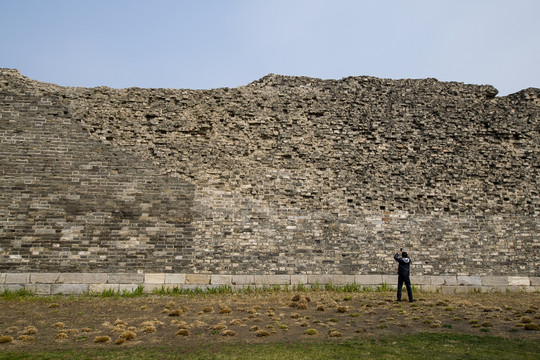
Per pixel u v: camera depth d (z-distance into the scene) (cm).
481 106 2414
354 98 2370
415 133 2334
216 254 2041
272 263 2061
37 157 2088
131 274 1975
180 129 2214
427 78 2444
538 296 1927
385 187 2225
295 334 1259
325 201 2177
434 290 2081
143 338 1227
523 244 2200
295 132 2281
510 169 2314
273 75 2388
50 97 2175
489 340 1188
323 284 2052
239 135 2245
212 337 1230
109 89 2244
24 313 1526
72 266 1959
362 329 1299
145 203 2077
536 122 2406
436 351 1085
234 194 2134
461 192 2250
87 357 1058
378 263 2109
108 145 2138
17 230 1980
